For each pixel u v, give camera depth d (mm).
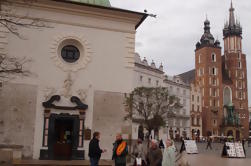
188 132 90375
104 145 21656
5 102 20344
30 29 21422
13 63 20234
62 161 19703
